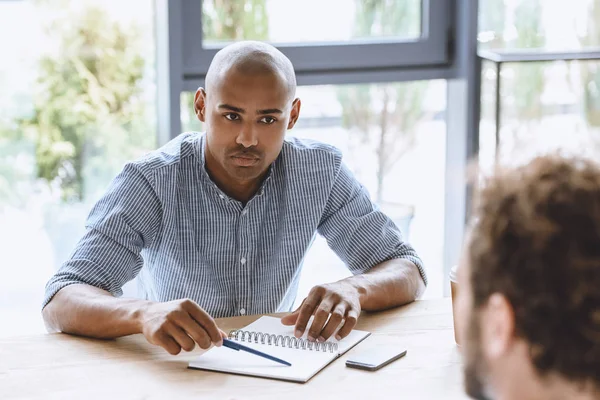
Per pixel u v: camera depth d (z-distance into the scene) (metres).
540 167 0.57
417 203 3.16
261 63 1.85
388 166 3.11
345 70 2.96
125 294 2.73
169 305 1.57
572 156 0.58
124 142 2.83
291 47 2.89
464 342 0.59
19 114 2.72
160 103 2.83
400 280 1.89
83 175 2.82
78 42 2.73
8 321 2.83
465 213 3.10
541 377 0.54
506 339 0.55
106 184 2.85
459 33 3.00
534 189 0.56
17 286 2.83
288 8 2.90
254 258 2.02
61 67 2.73
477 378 0.58
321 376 1.47
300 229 2.05
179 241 1.97
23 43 2.68
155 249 1.99
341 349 1.58
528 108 3.05
